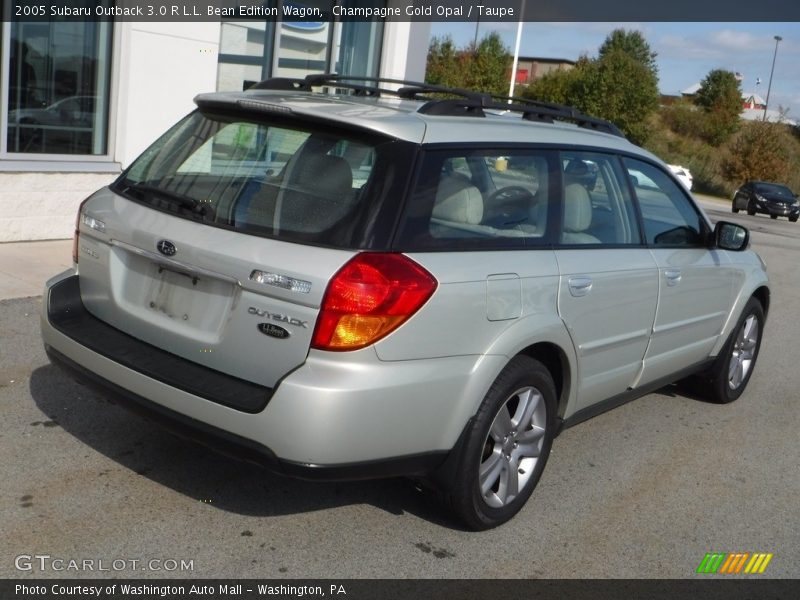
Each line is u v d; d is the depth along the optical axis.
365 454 3.38
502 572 3.72
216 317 3.51
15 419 4.60
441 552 3.81
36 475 4.04
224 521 3.84
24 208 8.53
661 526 4.34
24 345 5.71
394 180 3.50
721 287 5.71
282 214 3.49
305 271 3.28
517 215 4.00
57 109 8.79
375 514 4.06
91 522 3.71
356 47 12.73
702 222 5.53
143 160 4.13
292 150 3.69
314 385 3.23
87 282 4.06
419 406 3.46
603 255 4.45
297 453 3.27
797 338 9.17
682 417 6.04
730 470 5.18
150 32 9.27
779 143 51.50
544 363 4.29
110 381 3.69
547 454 4.23
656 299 4.88
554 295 4.03
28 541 3.51
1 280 7.12
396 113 3.78
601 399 4.74
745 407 6.46
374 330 3.28
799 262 16.84
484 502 3.91
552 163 4.27
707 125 66.81
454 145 3.75
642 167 5.02
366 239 3.37
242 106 3.88
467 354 3.61
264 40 11.21
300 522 3.91
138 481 4.10
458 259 3.60
